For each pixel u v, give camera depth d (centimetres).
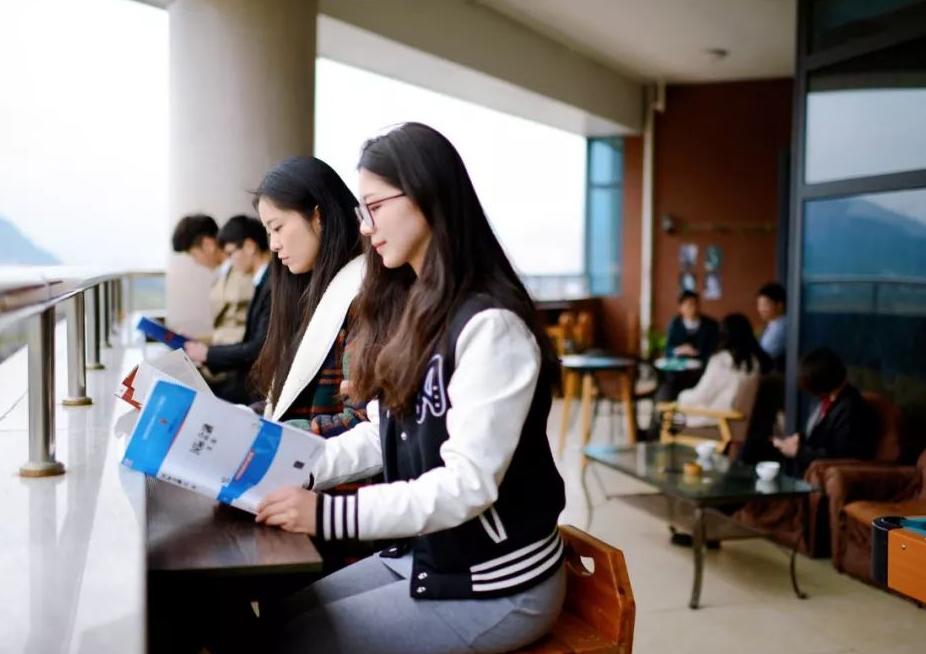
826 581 408
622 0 831
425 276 139
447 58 810
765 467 413
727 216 1217
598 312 1285
